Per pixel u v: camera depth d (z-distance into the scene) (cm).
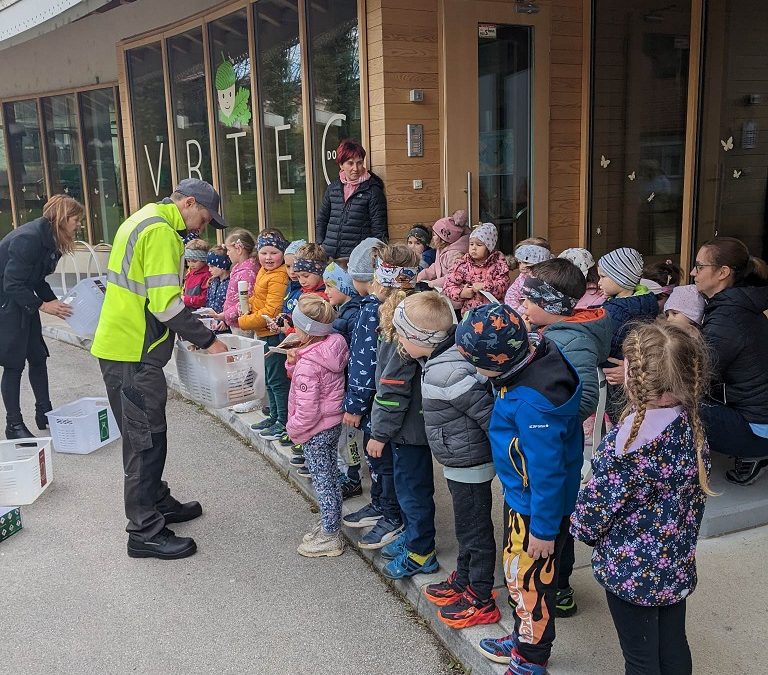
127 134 1008
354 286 365
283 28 671
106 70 1098
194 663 271
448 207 571
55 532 381
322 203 605
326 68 620
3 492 414
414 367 284
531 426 215
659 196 548
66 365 737
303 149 677
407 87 550
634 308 335
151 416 345
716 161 513
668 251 542
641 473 194
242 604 308
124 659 275
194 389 392
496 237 470
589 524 202
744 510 323
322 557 346
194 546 352
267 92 718
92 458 487
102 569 342
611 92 580
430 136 564
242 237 522
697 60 497
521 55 580
